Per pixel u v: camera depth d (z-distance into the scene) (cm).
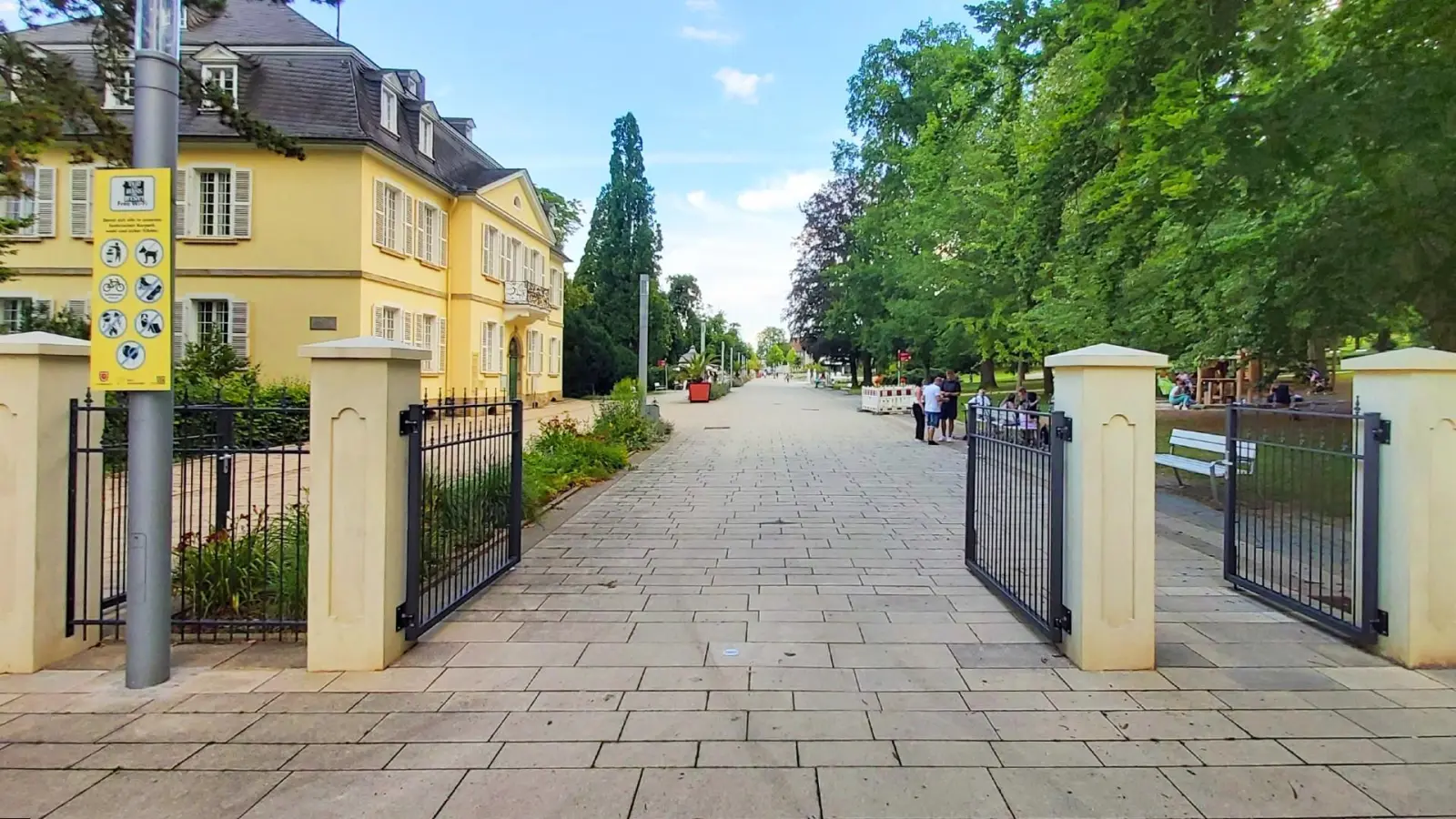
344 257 2242
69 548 488
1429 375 460
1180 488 1163
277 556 570
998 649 489
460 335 2881
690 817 304
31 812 311
